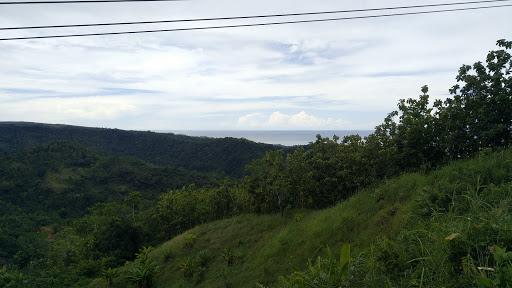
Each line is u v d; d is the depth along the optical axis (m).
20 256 39.72
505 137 10.16
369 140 14.55
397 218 8.87
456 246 3.71
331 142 18.30
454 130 11.00
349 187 16.23
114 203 44.44
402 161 12.50
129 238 34.38
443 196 6.81
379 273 4.38
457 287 3.33
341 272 4.21
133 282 21.72
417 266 4.11
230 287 14.72
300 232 14.30
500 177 6.72
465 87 10.67
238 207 27.00
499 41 9.98
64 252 37.75
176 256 22.70
